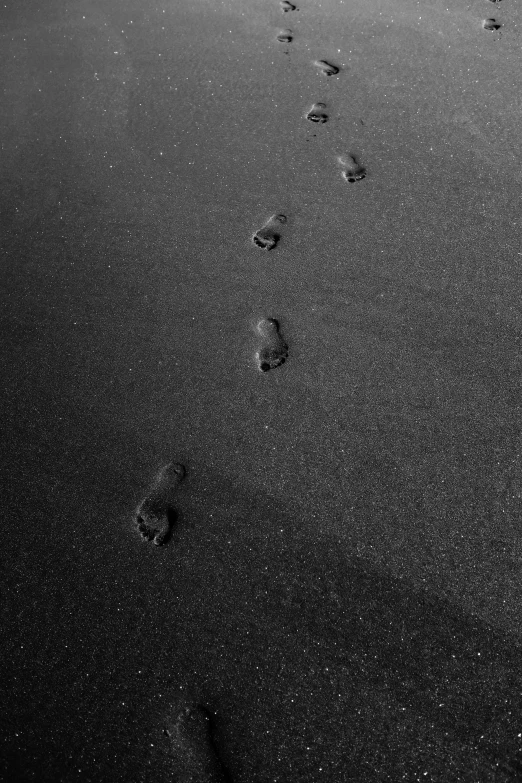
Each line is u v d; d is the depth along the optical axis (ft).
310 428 10.20
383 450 10.01
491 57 13.28
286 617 9.30
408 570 9.40
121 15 15.01
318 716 8.93
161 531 9.77
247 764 8.80
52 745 8.98
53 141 13.07
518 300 10.77
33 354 11.02
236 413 10.37
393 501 9.73
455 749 8.74
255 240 11.60
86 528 9.87
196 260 11.52
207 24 14.57
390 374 10.44
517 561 9.35
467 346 10.53
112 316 11.19
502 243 11.22
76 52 14.42
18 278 11.64
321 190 12.00
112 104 13.44
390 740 8.80
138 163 12.60
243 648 9.21
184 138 12.82
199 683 9.11
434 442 10.01
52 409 10.61
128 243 11.78
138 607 9.45
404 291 10.98
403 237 11.42
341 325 10.82
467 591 9.27
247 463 10.07
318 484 9.88
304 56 13.73
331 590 9.38
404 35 13.80
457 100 12.75
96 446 10.34
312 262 11.34
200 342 10.89
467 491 9.72
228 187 12.17
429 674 9.00
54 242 11.92
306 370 10.57
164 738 8.94
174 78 13.71
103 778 8.84
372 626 9.21
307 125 12.76
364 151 12.34
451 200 11.68
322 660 9.11
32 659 9.30
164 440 10.29
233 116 13.01
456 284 10.96
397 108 12.78
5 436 10.48
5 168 12.82
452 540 9.50
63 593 9.56
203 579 9.52
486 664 8.99
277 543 9.64
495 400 10.18
